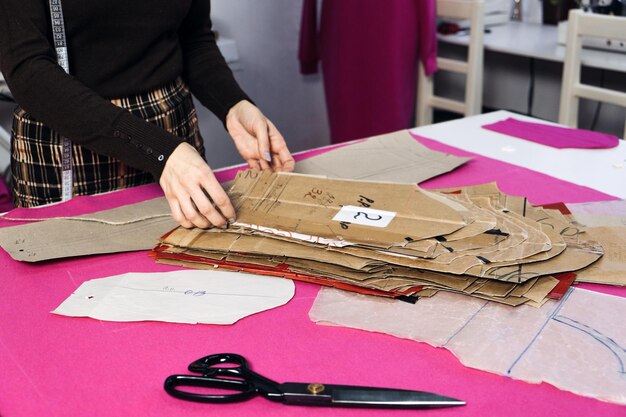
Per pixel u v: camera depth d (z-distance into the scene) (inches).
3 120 76.1
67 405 23.5
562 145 48.8
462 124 55.3
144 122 35.9
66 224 37.7
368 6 90.6
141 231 36.9
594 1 86.8
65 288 31.7
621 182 41.9
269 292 30.3
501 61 102.7
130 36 42.4
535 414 22.2
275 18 110.7
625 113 89.0
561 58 82.8
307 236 31.6
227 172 46.2
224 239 33.3
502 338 25.9
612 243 32.3
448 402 22.5
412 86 95.7
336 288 30.4
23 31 37.7
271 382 23.6
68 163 42.9
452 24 100.7
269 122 43.3
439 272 29.7
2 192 65.5
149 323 28.4
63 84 36.9
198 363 25.0
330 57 99.2
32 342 27.3
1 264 34.2
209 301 29.7
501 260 29.4
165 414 22.9
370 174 43.6
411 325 27.2
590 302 28.0
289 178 37.0
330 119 103.0
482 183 42.2
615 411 22.3
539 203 38.9
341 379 24.4
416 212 32.9
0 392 24.3
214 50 49.6
